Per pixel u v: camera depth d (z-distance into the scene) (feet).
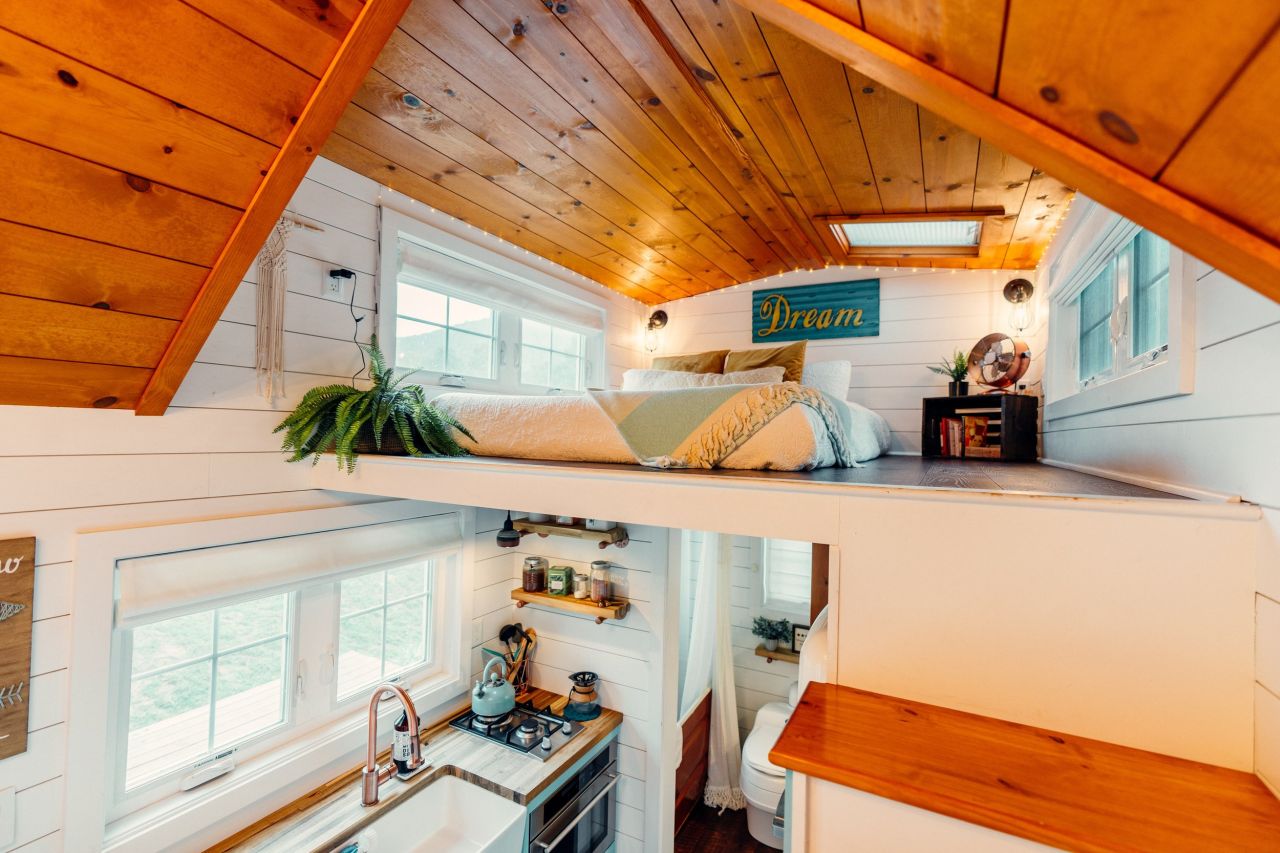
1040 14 1.42
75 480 4.59
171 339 4.56
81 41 2.95
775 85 5.53
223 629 5.79
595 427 5.53
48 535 4.46
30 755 4.39
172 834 5.13
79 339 4.13
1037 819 2.16
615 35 4.90
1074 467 6.70
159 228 3.86
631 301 12.61
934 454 9.48
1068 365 7.80
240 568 5.61
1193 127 1.43
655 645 8.33
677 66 5.26
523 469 4.77
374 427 5.76
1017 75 1.66
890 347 10.87
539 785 6.58
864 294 11.05
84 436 4.64
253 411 5.72
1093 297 6.92
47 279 3.71
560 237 9.14
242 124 3.67
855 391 11.10
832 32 1.96
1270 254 1.53
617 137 6.45
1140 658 2.70
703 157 6.88
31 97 3.00
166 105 3.37
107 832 4.85
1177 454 3.50
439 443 6.19
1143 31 1.30
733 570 13.16
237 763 5.81
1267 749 2.41
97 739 4.70
